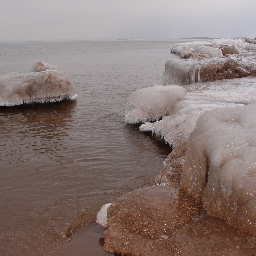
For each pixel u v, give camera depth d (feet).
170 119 26.53
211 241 10.57
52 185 17.69
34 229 13.30
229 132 12.76
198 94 32.65
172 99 30.30
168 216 11.98
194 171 13.24
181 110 27.02
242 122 13.48
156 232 11.38
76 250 11.66
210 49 69.41
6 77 40.47
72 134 27.61
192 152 13.47
